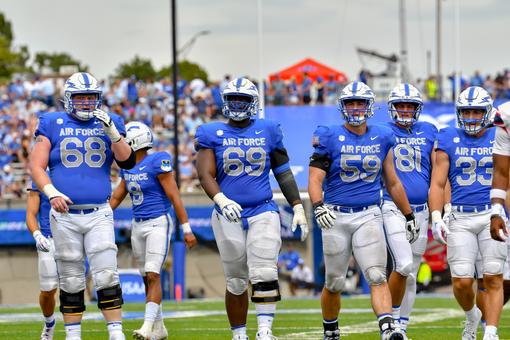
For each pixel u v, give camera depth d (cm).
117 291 2309
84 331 3200
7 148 7406
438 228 2530
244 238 2330
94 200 2297
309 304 4534
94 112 2258
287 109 6009
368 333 2984
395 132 2794
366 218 2372
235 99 2333
